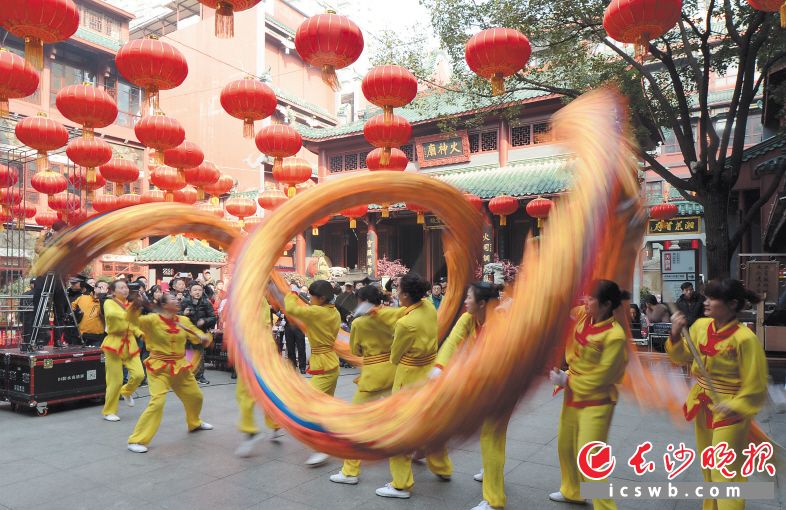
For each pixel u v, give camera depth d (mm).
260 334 2850
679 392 3895
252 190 25141
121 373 6195
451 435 2086
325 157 22734
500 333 2062
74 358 6641
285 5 31625
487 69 5211
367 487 4023
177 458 4684
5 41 20297
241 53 28297
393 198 3186
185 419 6074
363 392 4273
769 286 8234
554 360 2088
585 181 2260
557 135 2594
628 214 2340
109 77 24688
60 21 4410
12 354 6484
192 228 3506
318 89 33719
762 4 3996
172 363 5066
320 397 2664
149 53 4973
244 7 4738
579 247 2107
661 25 4375
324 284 4691
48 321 7766
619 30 4508
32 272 3119
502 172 17969
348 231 23594
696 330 3264
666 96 10578
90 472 4305
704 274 16797
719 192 8555
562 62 9547
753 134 18562
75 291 8328
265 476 4246
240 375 2799
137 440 4859
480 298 3521
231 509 3594
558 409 6391
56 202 9070
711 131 9180
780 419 5738
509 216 20219
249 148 27250
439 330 4207
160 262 17453
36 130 6117
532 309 2035
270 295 4840
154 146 5938
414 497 3826
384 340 4293
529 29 8812
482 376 2018
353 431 2328
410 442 2154
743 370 2934
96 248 3158
